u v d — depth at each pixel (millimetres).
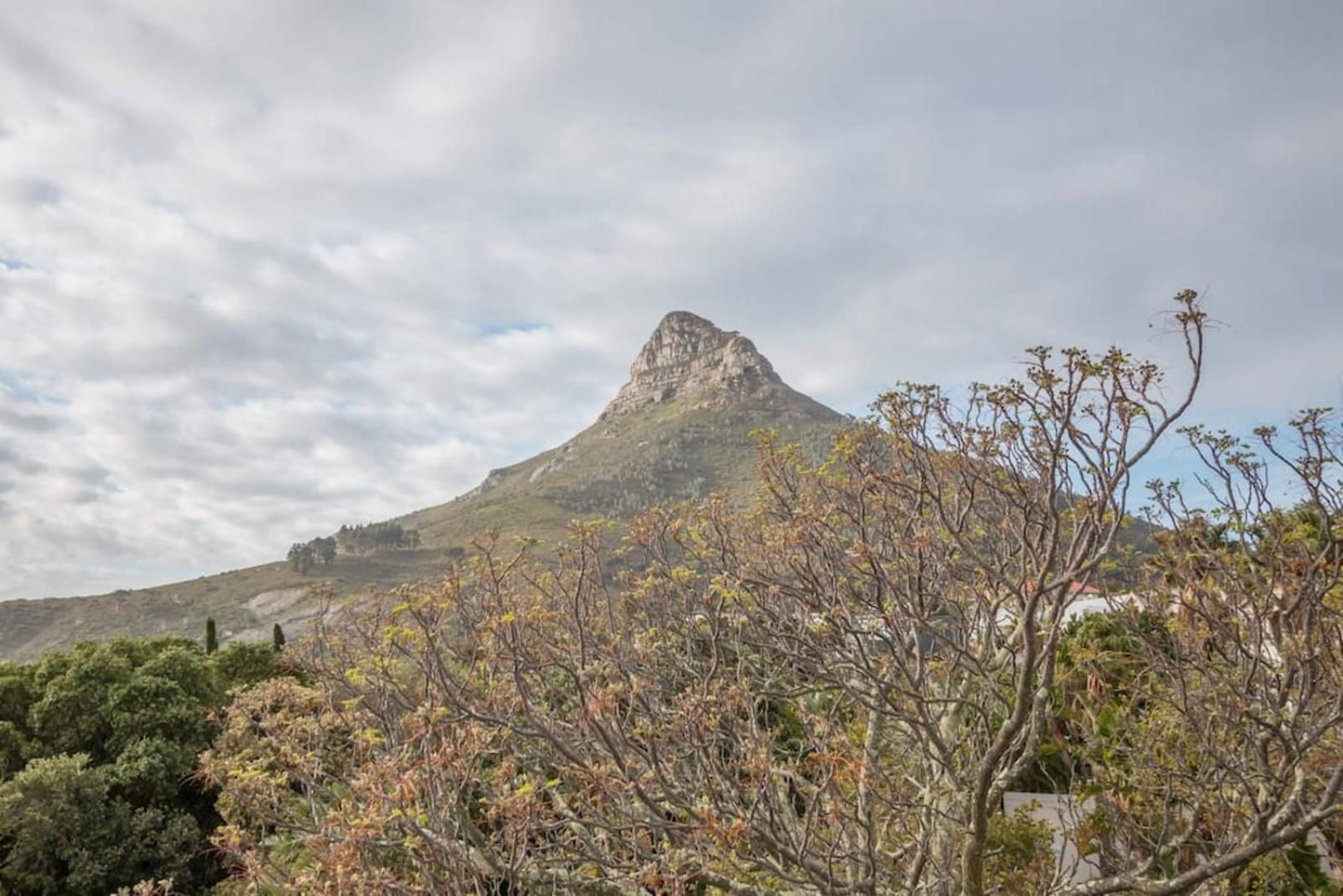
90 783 17859
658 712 8125
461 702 7117
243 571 168500
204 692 21781
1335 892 9133
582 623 8305
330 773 9672
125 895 8906
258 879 8508
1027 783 13664
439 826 6500
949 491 8617
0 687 21109
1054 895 7668
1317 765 7773
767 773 6973
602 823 7438
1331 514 7516
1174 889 6793
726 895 7957
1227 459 7625
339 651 9922
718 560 8992
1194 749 8992
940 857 8023
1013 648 8375
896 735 10188
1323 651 7320
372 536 175250
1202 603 8023
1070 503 7531
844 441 8062
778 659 10125
